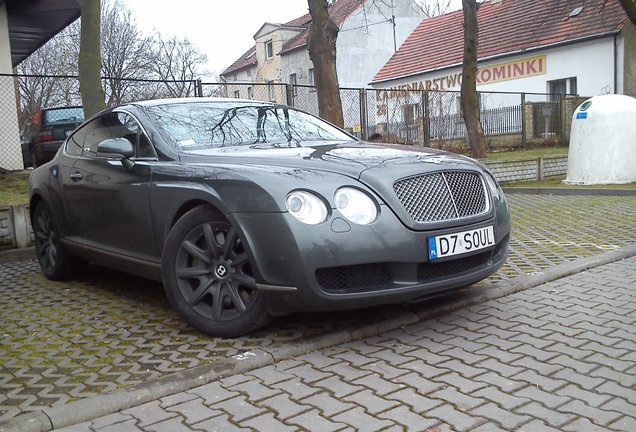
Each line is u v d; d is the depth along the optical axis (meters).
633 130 12.98
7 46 13.39
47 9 13.92
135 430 2.82
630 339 3.80
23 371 3.60
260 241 3.67
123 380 3.40
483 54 29.81
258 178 3.76
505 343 3.80
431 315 4.41
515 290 5.01
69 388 3.31
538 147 20.33
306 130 5.29
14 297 5.46
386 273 3.78
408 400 3.02
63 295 5.45
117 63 38.34
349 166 3.91
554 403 2.94
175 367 3.56
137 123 4.93
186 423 2.87
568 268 5.55
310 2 11.52
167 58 40.91
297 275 3.56
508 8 31.95
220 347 3.85
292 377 3.36
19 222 7.50
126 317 4.65
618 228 7.74
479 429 2.71
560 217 9.01
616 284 5.11
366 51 40.34
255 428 2.79
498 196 4.49
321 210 3.62
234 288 3.93
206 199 3.94
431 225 3.83
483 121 20.36
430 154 4.39
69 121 14.79
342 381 3.28
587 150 13.29
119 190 4.78
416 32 36.91
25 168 15.44
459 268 4.06
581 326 4.08
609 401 2.96
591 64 25.92
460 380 3.24
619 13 25.52
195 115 5.04
